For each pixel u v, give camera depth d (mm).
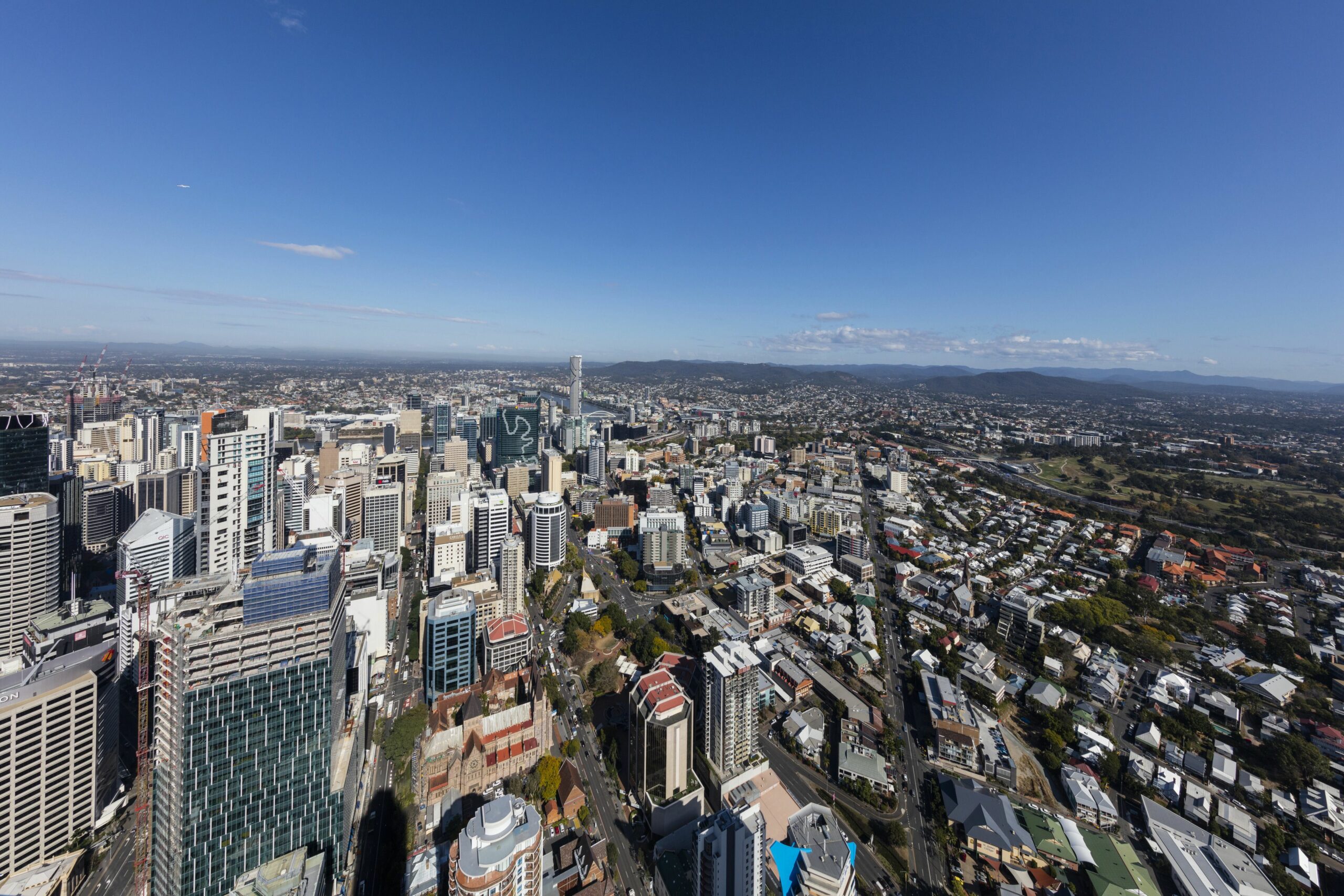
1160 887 188750
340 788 169750
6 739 168750
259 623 153625
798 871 168000
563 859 193375
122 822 199375
